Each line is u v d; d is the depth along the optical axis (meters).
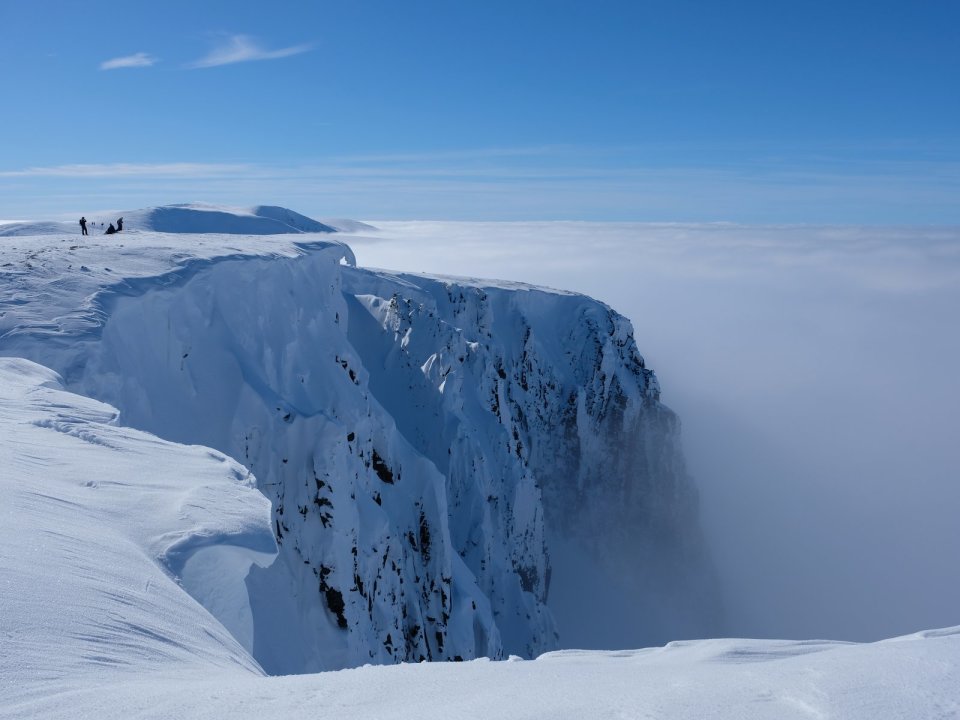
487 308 55.94
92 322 18.19
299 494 24.09
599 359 66.69
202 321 24.34
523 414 62.06
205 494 8.93
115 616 5.59
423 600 32.16
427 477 33.84
